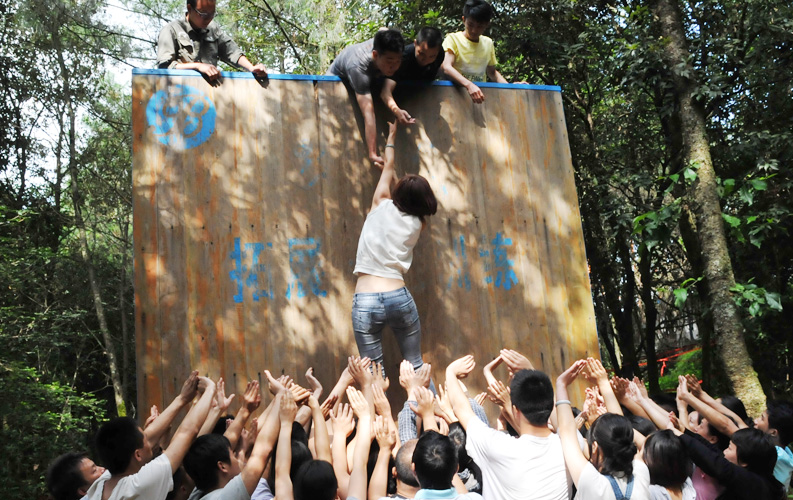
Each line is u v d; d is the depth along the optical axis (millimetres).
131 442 2838
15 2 13398
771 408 4078
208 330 4301
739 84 9781
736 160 9703
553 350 4812
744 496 3270
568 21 10148
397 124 4852
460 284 4758
